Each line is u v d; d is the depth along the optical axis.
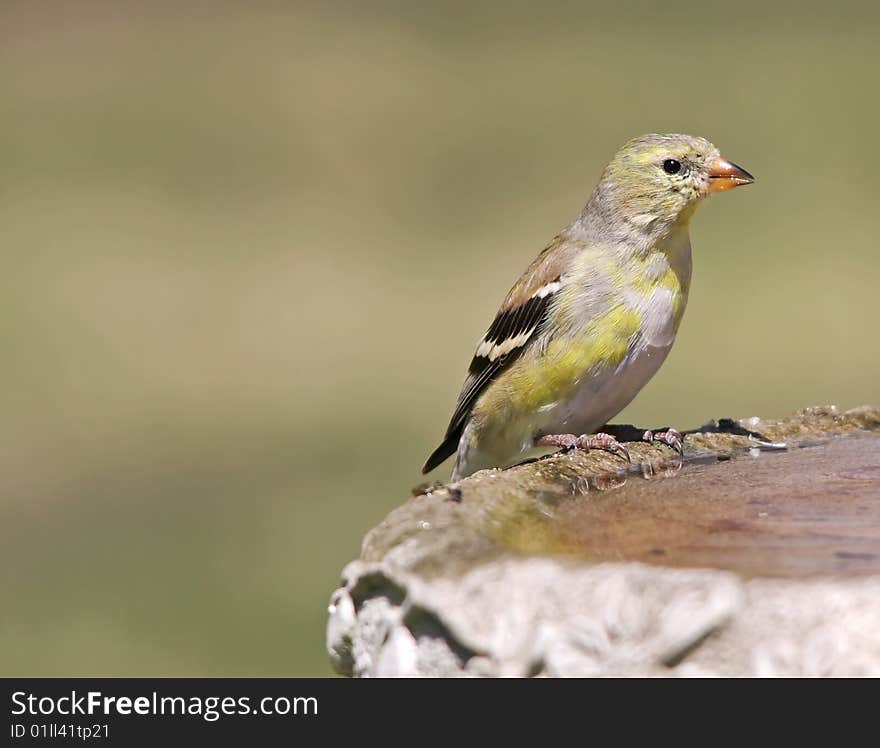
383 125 26.19
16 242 21.52
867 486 5.38
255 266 20.66
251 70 29.05
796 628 3.61
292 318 18.81
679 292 6.47
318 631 9.94
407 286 19.45
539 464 5.54
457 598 3.93
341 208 22.92
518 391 6.48
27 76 29.08
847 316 16.66
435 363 17.17
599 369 6.38
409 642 3.96
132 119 27.28
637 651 3.71
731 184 6.34
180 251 21.19
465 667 3.88
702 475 5.66
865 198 20.97
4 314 18.86
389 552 4.23
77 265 20.58
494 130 25.17
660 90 26.25
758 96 25.44
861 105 24.78
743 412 13.86
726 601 3.66
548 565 3.99
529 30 31.02
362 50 30.41
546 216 21.53
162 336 18.17
